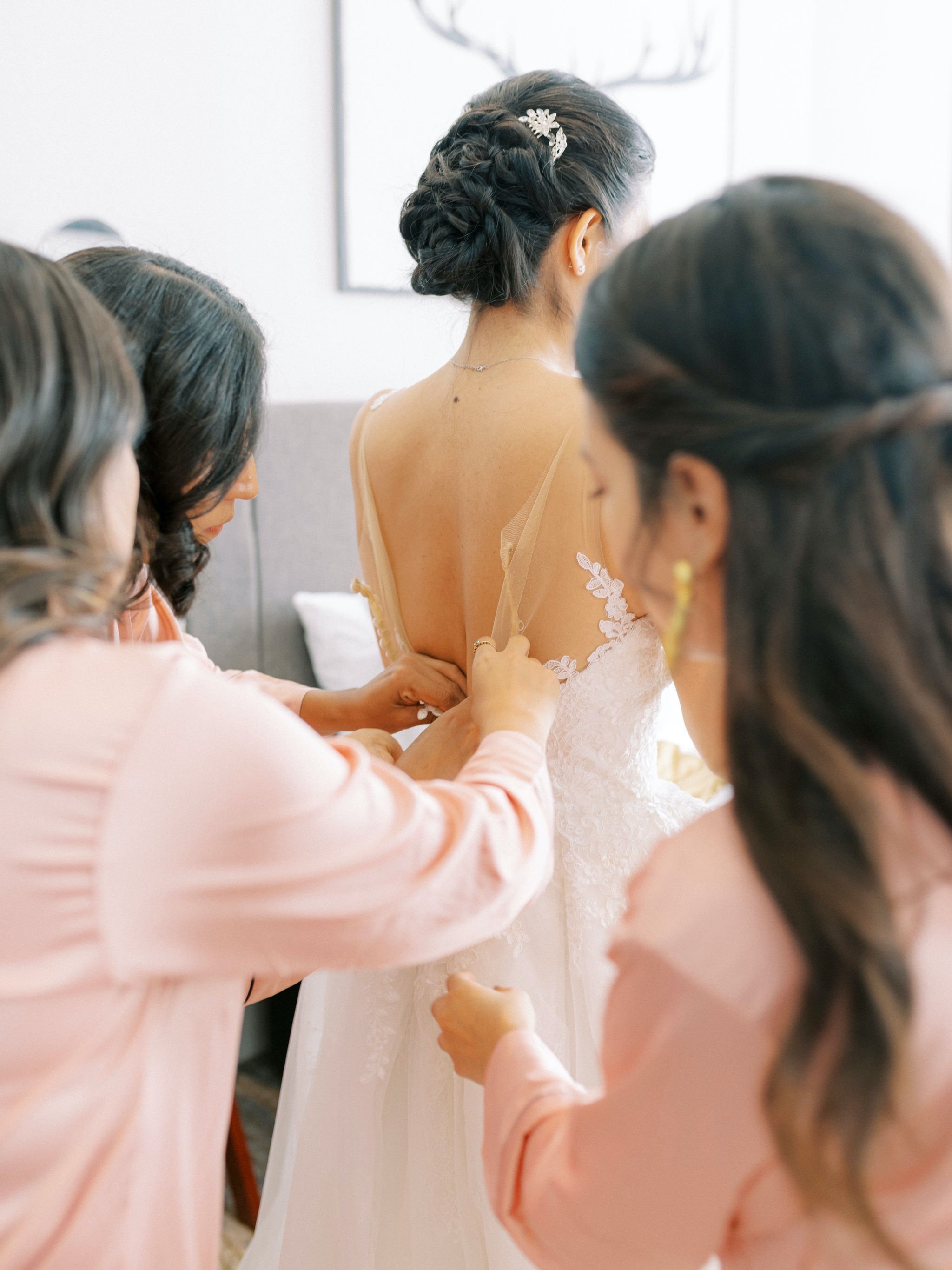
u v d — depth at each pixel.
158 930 0.65
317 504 2.51
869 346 0.49
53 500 0.68
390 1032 1.17
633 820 1.12
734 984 0.52
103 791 0.62
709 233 0.54
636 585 0.61
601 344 0.57
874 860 0.49
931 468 0.50
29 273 0.69
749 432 0.50
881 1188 0.53
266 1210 1.48
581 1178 0.60
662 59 3.00
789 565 0.50
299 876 0.67
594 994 1.10
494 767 0.88
